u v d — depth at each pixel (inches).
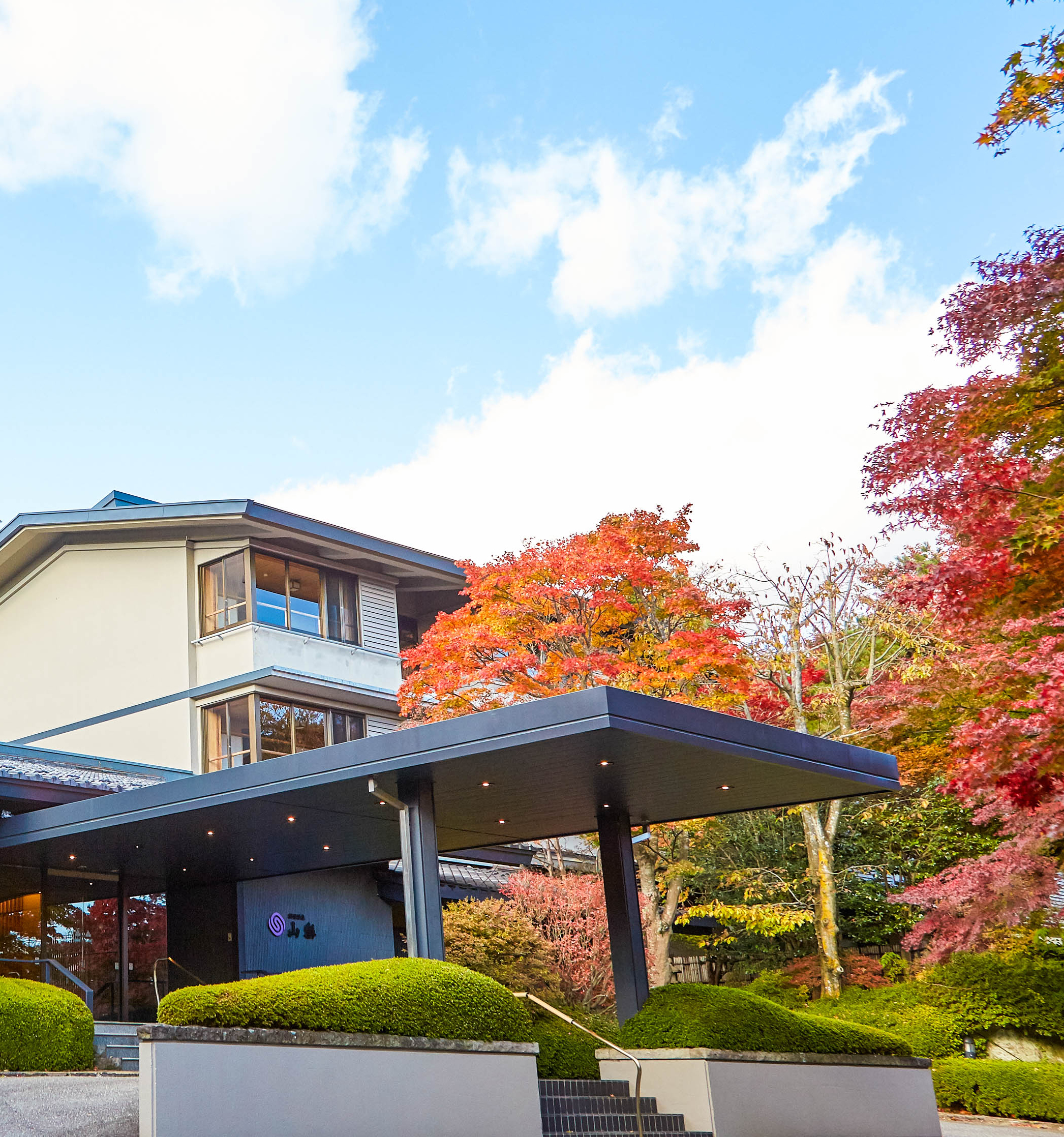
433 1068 408.5
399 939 962.7
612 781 528.7
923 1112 617.6
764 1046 537.3
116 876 749.9
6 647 1135.0
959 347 560.7
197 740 949.8
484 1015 436.8
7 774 643.5
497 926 751.1
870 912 967.6
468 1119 414.3
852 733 879.1
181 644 984.9
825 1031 581.3
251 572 970.1
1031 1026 800.3
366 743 492.1
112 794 666.2
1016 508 550.0
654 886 810.8
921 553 1093.8
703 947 1054.4
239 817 568.7
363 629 1043.9
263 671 920.9
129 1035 579.2
